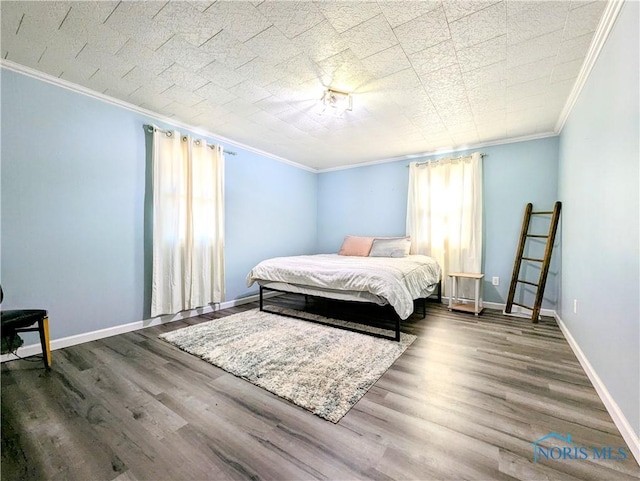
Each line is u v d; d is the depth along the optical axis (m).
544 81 2.28
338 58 2.03
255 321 3.16
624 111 1.44
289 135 3.63
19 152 2.20
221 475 1.16
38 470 1.18
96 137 2.61
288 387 1.80
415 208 4.29
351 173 5.13
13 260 2.19
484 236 3.85
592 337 1.90
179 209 3.13
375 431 1.41
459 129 3.36
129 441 1.35
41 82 2.29
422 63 2.07
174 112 2.97
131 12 1.62
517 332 2.83
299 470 1.18
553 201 3.41
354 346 2.44
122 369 2.06
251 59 2.06
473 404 1.62
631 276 1.33
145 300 2.98
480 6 1.54
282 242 4.77
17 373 1.99
